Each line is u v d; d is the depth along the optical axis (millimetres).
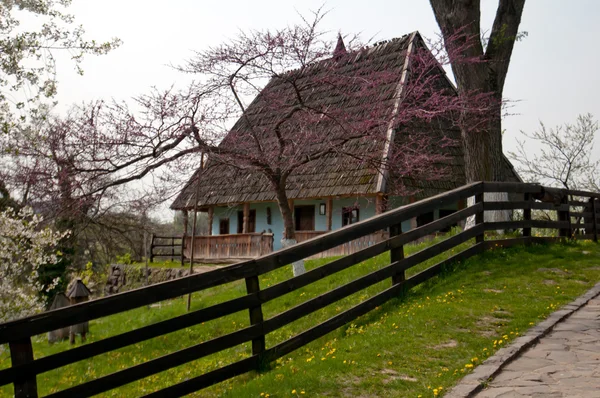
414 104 13586
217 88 12594
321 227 23547
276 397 5508
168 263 25172
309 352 7066
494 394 4980
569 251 11094
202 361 9281
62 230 15367
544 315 7145
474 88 13445
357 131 12859
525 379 5262
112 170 11773
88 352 5262
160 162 11969
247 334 6430
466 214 9984
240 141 13203
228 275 6238
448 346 6309
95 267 30000
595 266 9859
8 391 9445
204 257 24750
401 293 8367
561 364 5590
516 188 11125
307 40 12641
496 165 13594
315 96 15469
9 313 11375
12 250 11648
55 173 11406
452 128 21656
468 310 7445
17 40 10016
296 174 21938
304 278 7020
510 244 11016
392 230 8477
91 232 25172
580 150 25609
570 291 8266
